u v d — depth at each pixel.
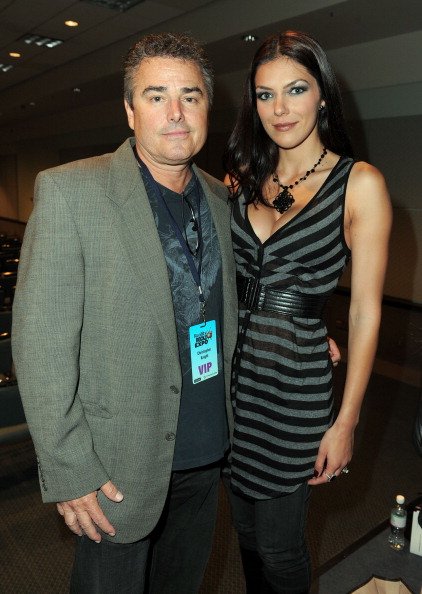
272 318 1.47
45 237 1.16
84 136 14.35
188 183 1.41
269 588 1.67
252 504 1.67
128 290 1.22
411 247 7.88
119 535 1.32
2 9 6.83
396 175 7.80
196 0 6.41
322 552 2.50
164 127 1.23
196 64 1.25
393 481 3.18
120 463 1.29
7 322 3.53
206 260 1.40
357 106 7.71
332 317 7.16
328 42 6.93
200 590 2.22
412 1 5.23
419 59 6.44
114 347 1.23
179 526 1.57
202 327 1.38
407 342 6.24
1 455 3.37
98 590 1.37
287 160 1.53
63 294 1.16
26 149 17.95
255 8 6.12
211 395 1.43
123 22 7.28
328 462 1.49
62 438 1.17
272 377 1.46
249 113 1.57
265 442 1.50
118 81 9.46
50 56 9.36
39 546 2.52
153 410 1.29
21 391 1.17
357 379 1.46
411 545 2.34
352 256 1.45
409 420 4.04
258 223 1.53
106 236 1.20
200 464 1.43
